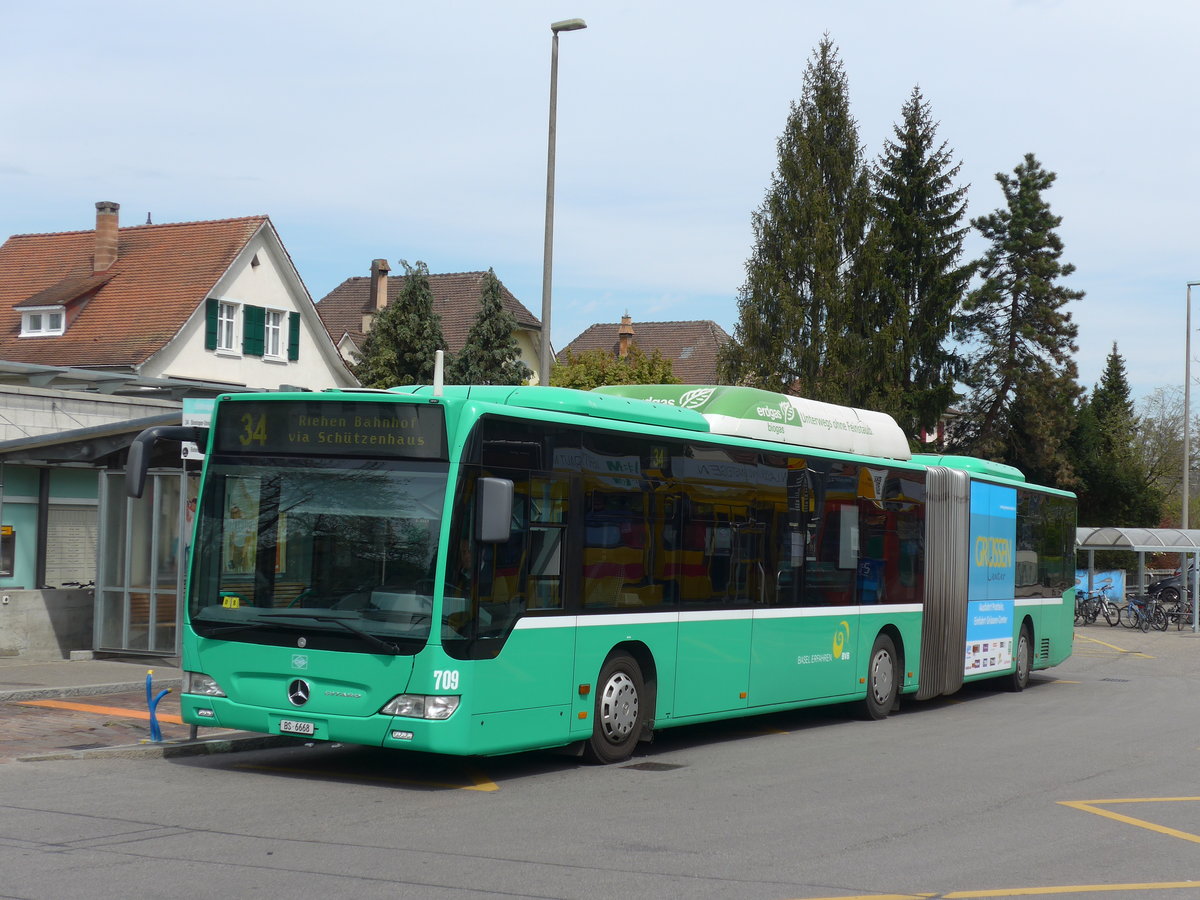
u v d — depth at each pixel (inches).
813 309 2089.1
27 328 1857.8
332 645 424.2
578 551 472.1
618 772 482.9
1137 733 655.1
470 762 499.2
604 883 306.3
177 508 749.3
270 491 443.5
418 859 325.1
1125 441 2945.4
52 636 784.9
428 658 413.7
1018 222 2343.8
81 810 375.9
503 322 2031.3
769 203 2153.1
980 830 389.1
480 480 416.2
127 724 535.8
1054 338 2320.4
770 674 593.6
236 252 1840.6
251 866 311.3
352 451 435.2
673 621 525.7
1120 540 1804.9
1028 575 920.9
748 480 581.0
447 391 473.1
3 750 470.9
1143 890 318.3
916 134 2289.6
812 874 323.6
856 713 706.2
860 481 680.4
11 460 800.9
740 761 524.1
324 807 393.1
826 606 643.5
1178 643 1510.8
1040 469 2406.5
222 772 452.8
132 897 279.9
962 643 800.3
